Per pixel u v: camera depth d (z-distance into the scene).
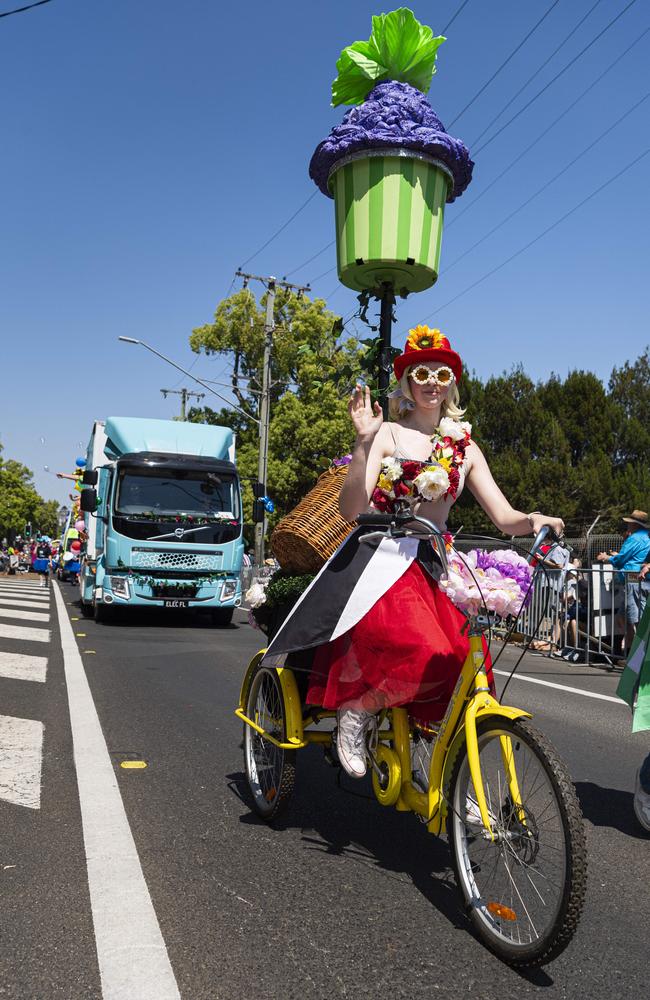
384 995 2.34
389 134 3.98
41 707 6.32
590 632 10.12
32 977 2.37
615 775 4.91
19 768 4.58
